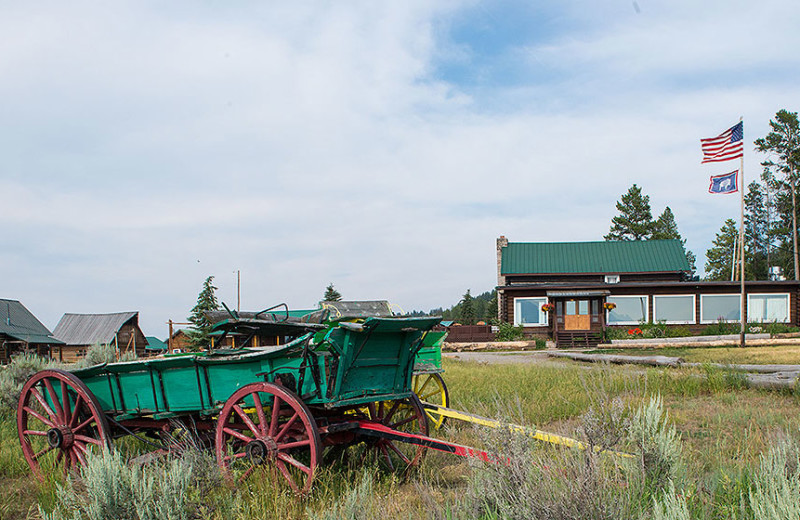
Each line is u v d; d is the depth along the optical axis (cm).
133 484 503
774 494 384
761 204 7669
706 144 3350
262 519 512
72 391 744
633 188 8006
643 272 4519
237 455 617
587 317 3850
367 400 639
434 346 995
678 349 2995
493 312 7456
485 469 476
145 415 726
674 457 481
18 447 842
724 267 8088
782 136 6450
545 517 391
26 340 4878
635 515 396
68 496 540
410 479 648
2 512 609
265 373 632
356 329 591
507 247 4875
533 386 1340
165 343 7950
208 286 5534
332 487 588
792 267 6938
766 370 1524
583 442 493
